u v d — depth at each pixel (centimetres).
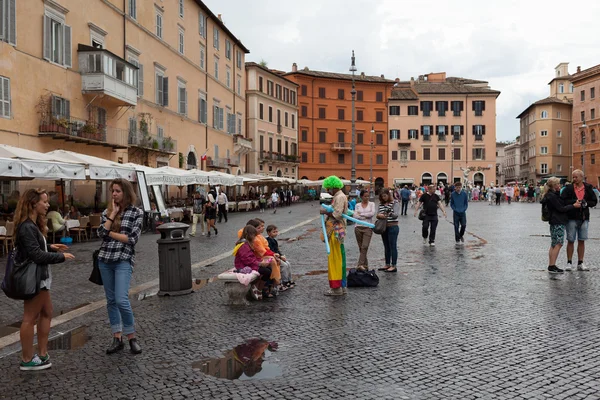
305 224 2589
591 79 7338
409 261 1249
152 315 759
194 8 4419
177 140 4047
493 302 797
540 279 982
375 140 8200
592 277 992
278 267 877
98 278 593
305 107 7750
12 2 2211
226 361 548
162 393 465
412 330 650
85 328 698
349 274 946
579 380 473
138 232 590
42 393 473
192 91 4378
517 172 11162
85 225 1894
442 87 8456
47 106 2414
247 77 6272
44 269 531
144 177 2178
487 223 2467
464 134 8281
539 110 8856
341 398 444
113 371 525
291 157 7200
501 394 445
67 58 2591
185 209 2773
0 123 2144
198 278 1074
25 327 530
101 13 2919
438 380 480
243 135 5894
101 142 2756
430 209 1566
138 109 3375
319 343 604
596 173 7275
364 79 8106
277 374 505
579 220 1061
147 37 3509
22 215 526
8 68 2192
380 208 1094
